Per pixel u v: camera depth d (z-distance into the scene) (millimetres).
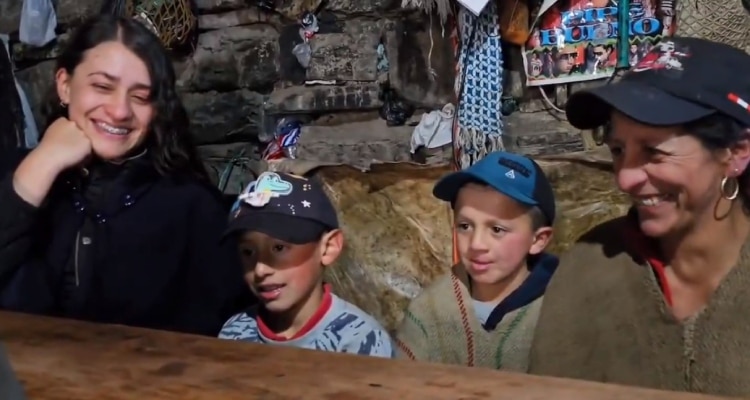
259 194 1488
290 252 1452
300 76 2717
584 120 1082
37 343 915
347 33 2617
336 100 2639
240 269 1748
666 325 1017
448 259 2197
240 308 1763
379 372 802
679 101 937
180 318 1769
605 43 2303
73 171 1677
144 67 1645
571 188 2186
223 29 2814
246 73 2781
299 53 2678
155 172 1730
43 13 3039
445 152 2496
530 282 1443
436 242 2225
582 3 2316
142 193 1712
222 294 1750
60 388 781
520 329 1420
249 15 2762
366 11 2574
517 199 1418
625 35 2250
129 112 1639
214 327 1748
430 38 2520
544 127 2404
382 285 2195
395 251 2230
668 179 954
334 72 2637
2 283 1638
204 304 1766
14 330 965
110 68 1607
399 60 2555
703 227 982
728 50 991
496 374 790
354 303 2205
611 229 1108
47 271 1681
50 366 839
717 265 993
